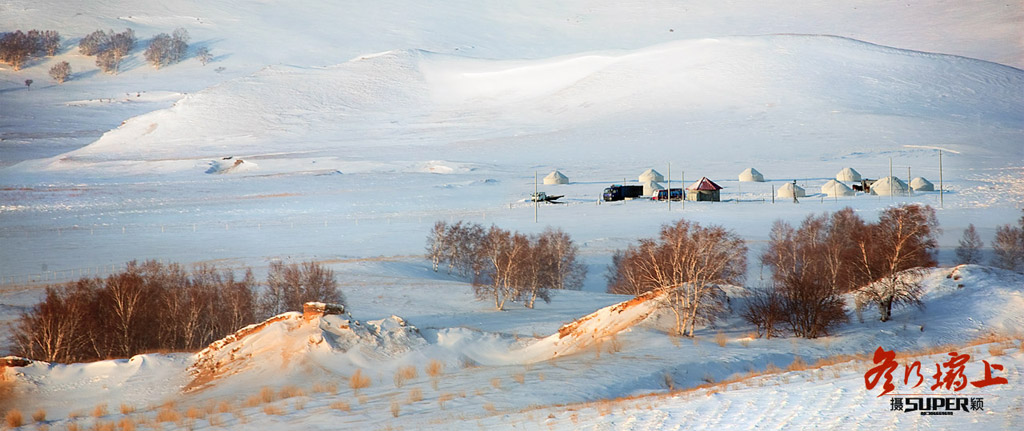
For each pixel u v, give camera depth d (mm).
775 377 75375
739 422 55438
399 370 97750
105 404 92562
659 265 124062
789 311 110875
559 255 190000
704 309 114188
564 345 109875
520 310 155875
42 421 85688
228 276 168250
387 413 72562
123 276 139000
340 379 95750
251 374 100062
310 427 69375
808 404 58656
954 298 123375
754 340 105062
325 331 106688
